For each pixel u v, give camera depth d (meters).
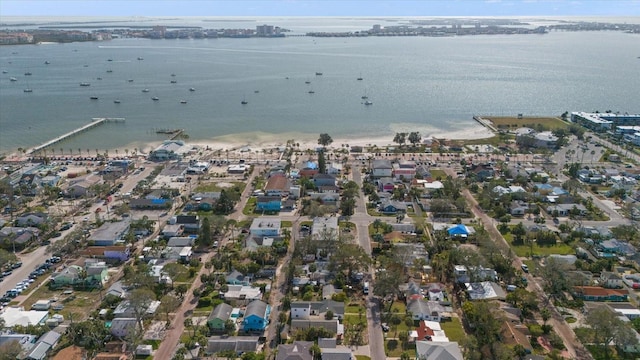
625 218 176.00
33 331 111.75
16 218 173.62
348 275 139.12
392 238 157.25
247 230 165.75
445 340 109.56
